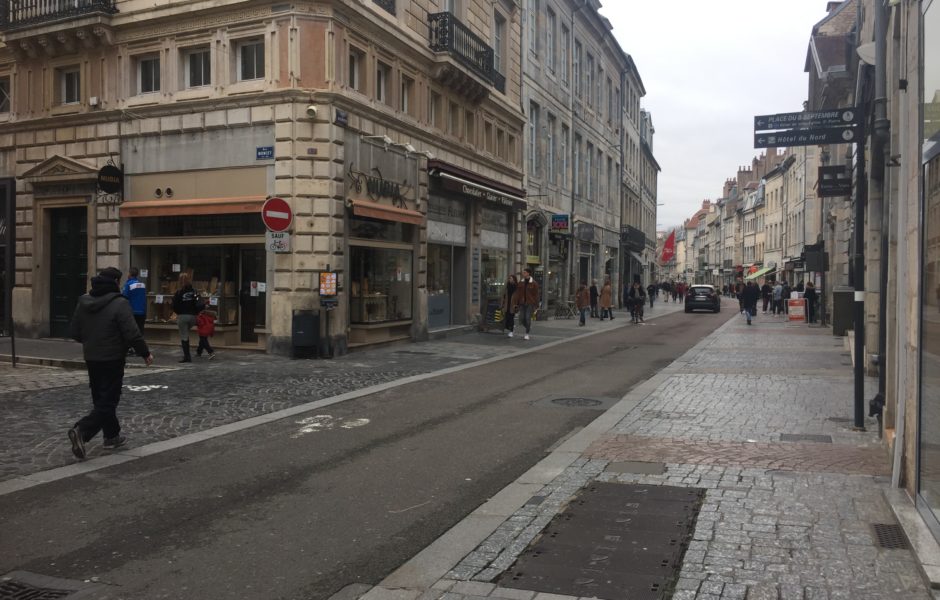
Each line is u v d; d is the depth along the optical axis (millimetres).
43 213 18000
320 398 10336
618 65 44156
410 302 18781
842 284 27594
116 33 16578
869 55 7926
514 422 8781
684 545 4637
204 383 11477
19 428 8172
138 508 5551
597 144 38719
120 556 4605
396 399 10367
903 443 5562
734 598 3869
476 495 5887
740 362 14703
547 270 29625
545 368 13906
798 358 15438
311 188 14773
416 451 7348
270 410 9430
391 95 17516
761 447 7211
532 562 4426
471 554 4574
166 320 16328
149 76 16656
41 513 5418
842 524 4949
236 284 15938
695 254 142875
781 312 37906
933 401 4637
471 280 22094
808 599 3842
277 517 5355
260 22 15023
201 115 15617
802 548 4539
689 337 21797
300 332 14500
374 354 15820
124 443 7492
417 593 4031
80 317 7199
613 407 9531
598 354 16594
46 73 17703
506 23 24734
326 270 14844
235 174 15398
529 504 5543
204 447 7488
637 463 6652
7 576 4293
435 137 19391
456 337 20469
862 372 8008
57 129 17500
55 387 10961
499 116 24234
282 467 6734
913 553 4332
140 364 13477
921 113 4949
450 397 10555
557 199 31328
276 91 14719
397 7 17750
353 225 16062
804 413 9039
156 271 16641
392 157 17328
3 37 17609
